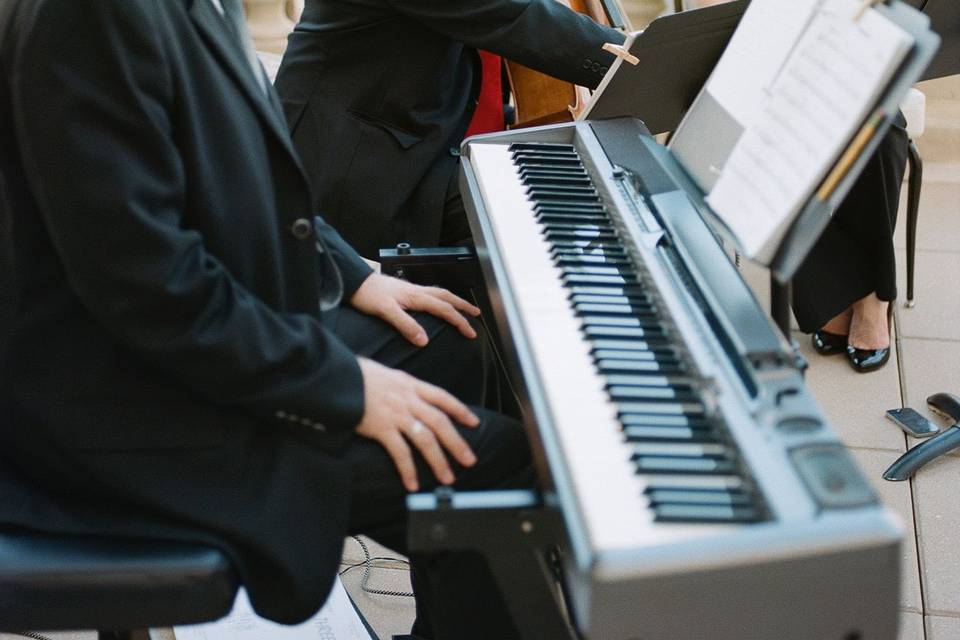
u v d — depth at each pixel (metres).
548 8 1.99
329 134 2.05
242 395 1.18
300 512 1.22
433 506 1.08
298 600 1.21
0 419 1.21
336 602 1.79
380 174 2.04
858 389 2.49
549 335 1.18
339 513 1.23
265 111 1.26
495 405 1.70
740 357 1.07
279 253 1.29
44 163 1.08
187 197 1.20
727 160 1.25
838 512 0.90
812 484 0.92
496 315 1.32
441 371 1.56
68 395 1.19
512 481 1.33
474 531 1.09
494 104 2.29
